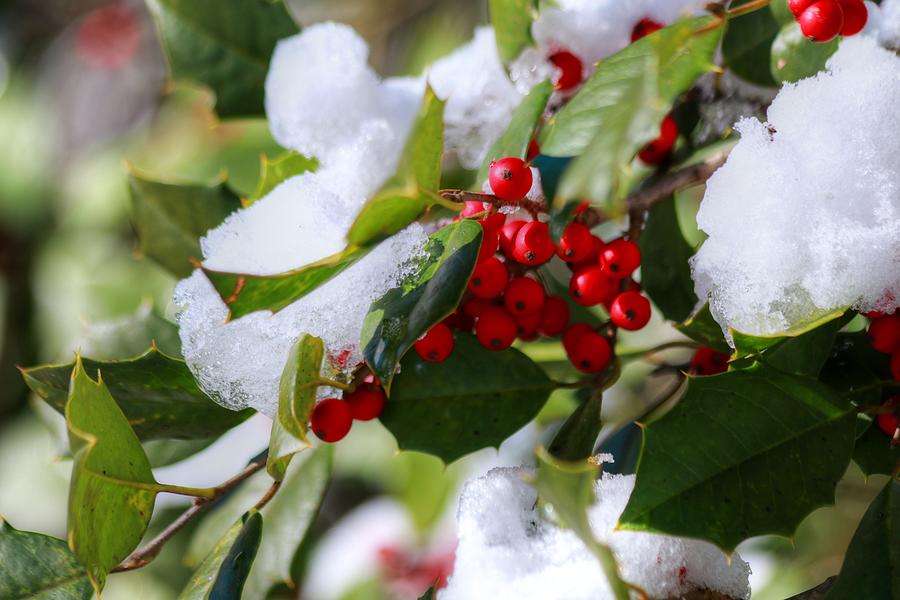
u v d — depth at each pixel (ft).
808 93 1.85
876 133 1.83
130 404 1.92
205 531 2.08
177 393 1.92
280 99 2.09
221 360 1.87
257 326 1.86
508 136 1.86
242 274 1.75
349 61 2.08
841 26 1.82
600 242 1.88
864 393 1.85
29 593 1.85
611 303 1.93
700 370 1.97
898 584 1.77
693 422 1.78
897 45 1.90
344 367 1.85
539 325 1.93
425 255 1.80
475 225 1.79
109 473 1.80
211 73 2.10
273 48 2.10
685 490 1.77
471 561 1.83
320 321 1.85
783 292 1.81
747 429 1.79
